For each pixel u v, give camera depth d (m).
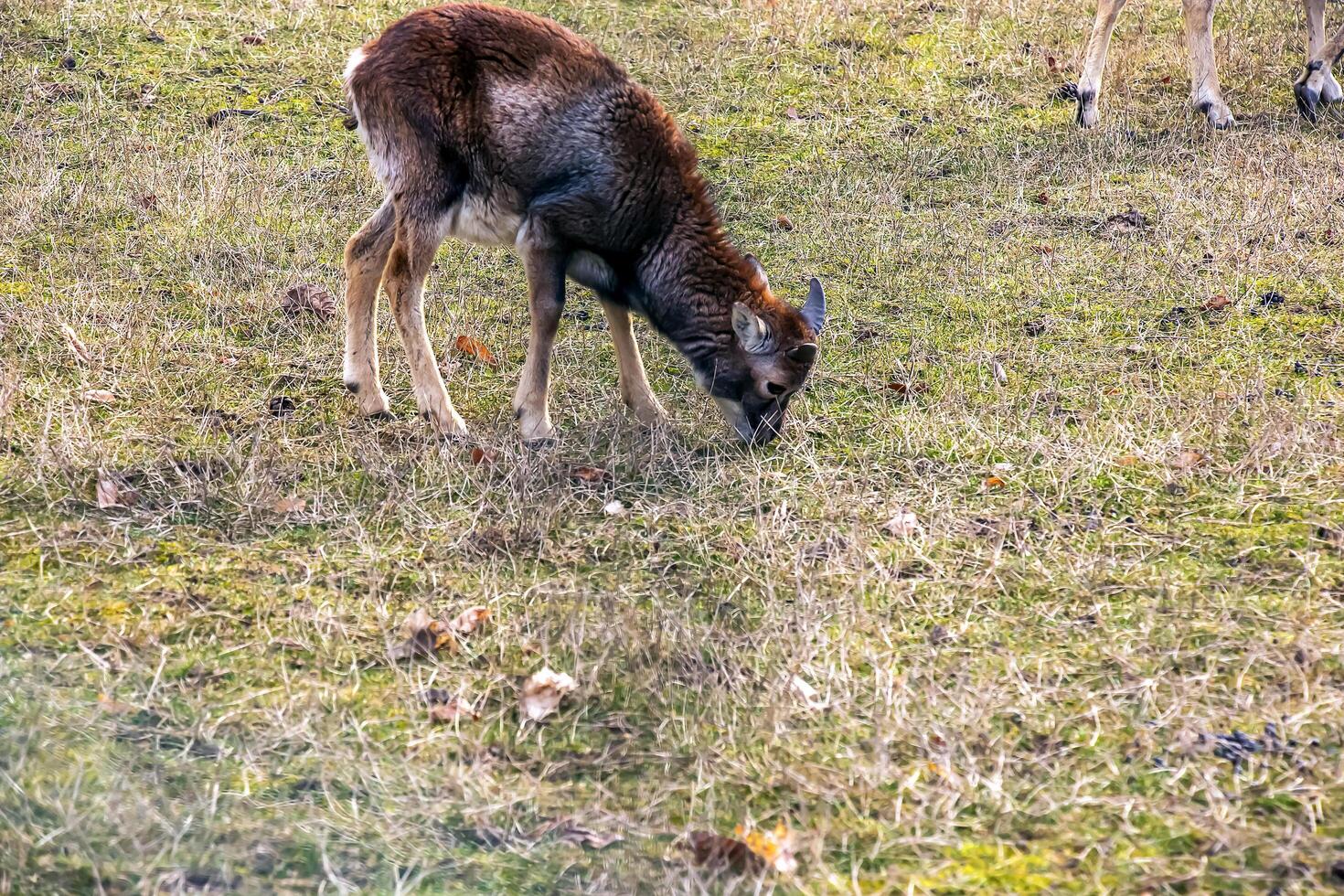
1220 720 7.61
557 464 10.41
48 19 18.14
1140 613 8.66
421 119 10.22
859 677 8.04
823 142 17.03
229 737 7.37
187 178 14.85
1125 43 19.86
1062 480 10.23
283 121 16.62
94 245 13.39
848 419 11.31
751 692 7.91
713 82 18.41
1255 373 11.80
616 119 10.34
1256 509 9.78
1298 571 9.04
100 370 11.10
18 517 9.19
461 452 10.52
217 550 9.09
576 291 13.57
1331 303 13.07
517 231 10.65
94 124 15.97
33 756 6.93
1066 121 17.77
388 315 12.81
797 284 13.69
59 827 6.45
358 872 6.44
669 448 10.70
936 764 7.29
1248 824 6.84
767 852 6.66
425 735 7.50
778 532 9.50
